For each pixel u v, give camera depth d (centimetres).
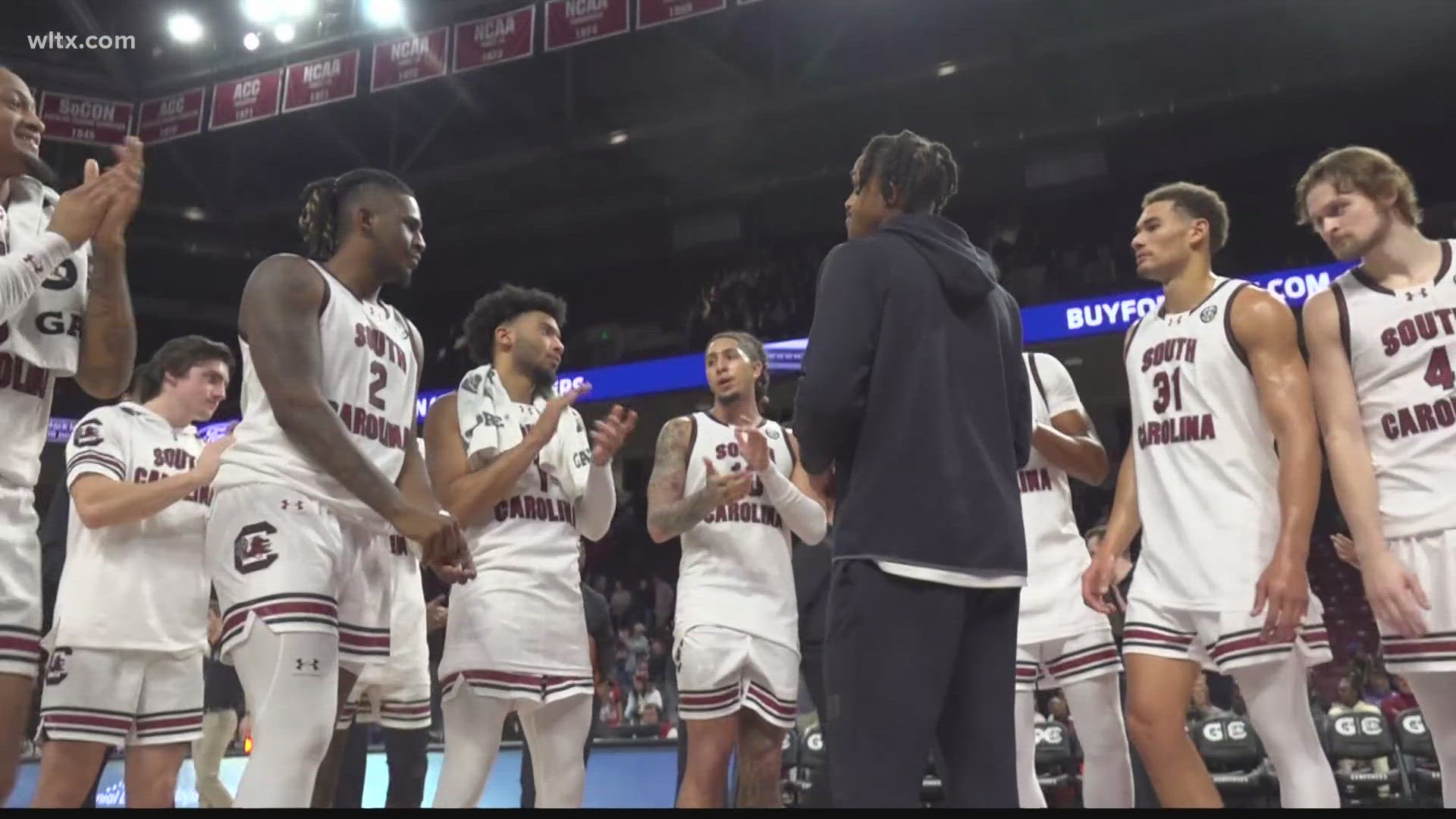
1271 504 289
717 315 1759
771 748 377
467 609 326
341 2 1889
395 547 447
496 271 2128
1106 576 326
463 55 1762
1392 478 280
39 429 265
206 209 2023
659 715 1116
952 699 222
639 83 1947
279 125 1959
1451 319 275
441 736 789
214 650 648
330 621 239
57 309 266
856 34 1803
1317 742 283
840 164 1852
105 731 332
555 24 1714
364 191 273
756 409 424
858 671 210
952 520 213
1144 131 1706
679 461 398
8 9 1822
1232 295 303
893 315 222
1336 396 287
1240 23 1541
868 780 204
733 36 1812
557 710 333
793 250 1953
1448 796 274
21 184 276
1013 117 1761
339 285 263
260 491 242
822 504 419
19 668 250
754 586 379
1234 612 282
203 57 1942
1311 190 296
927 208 245
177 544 353
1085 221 1823
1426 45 1518
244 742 773
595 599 595
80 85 1912
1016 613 228
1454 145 1628
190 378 380
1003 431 230
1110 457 1589
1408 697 828
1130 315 1333
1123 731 396
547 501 346
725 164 1902
